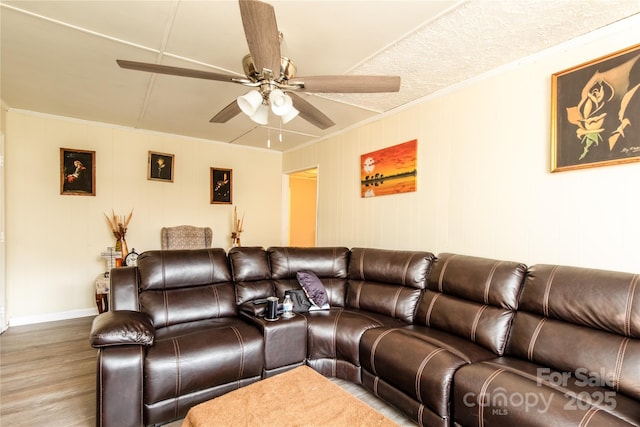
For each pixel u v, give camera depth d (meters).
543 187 2.14
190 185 4.55
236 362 2.04
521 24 1.87
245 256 2.88
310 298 2.77
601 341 1.51
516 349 1.79
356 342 2.24
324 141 4.39
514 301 1.93
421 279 2.54
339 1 1.67
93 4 1.72
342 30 1.94
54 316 3.63
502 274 2.02
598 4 1.69
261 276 2.90
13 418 1.84
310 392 1.44
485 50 2.16
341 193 4.04
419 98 2.99
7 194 3.38
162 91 2.90
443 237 2.79
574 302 1.65
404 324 2.39
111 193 3.98
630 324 1.45
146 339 1.81
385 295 2.68
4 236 3.29
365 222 3.66
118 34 2.01
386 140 3.39
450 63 2.34
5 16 1.82
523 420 1.29
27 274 3.50
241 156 5.03
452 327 2.12
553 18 1.81
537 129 2.18
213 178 4.74
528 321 1.81
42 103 3.24
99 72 2.53
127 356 1.72
